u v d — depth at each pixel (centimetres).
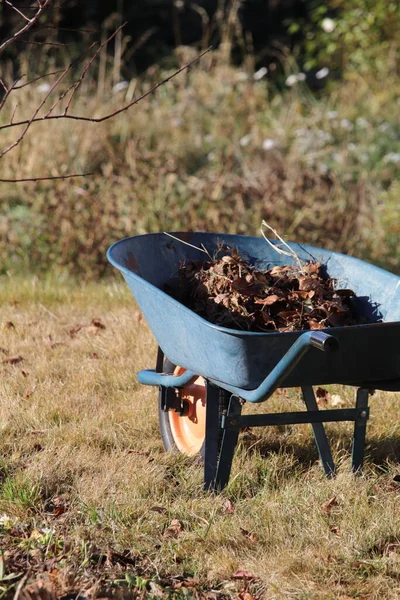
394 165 1400
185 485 506
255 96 1570
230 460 487
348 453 557
